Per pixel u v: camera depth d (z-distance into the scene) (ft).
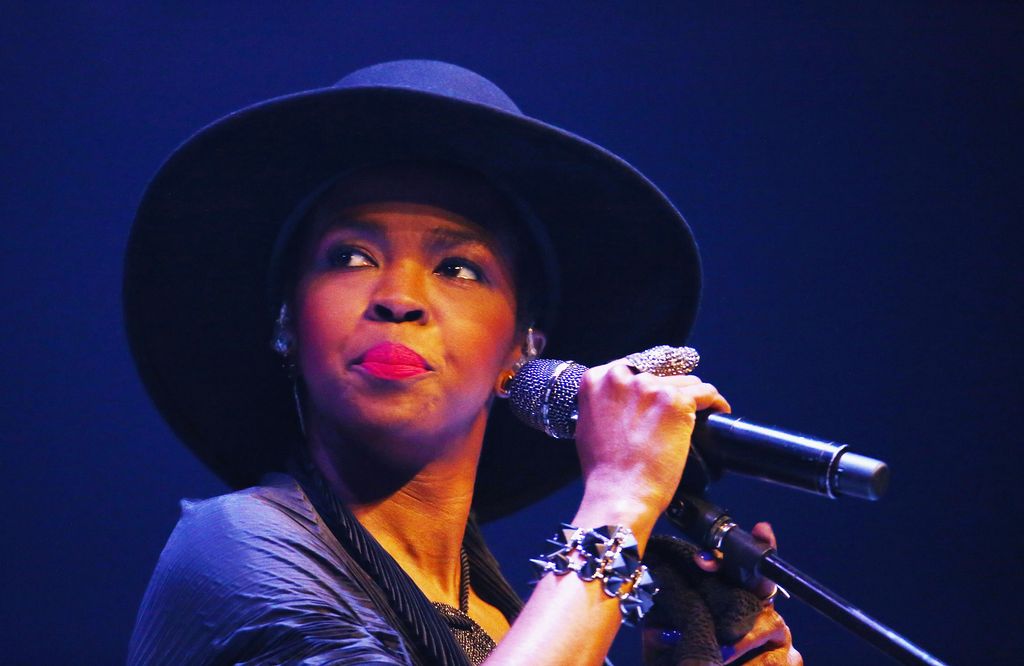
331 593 17.25
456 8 47.19
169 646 16.83
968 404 48.39
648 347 24.11
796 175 49.24
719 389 48.42
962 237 49.06
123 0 44.57
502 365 21.39
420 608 18.51
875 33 49.39
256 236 21.49
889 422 48.37
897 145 49.37
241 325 22.09
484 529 44.42
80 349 43.55
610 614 16.88
